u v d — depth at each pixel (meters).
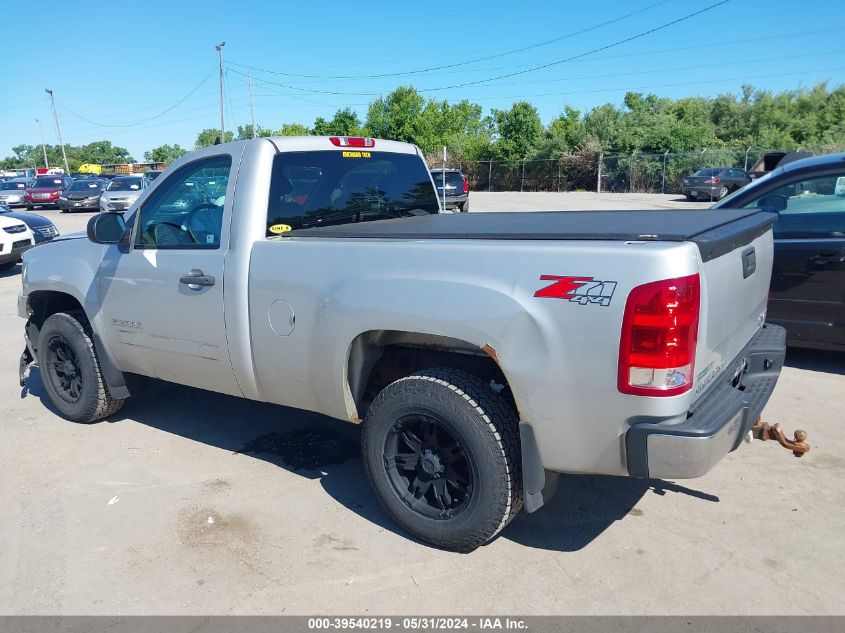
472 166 49.91
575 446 2.81
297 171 3.98
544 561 3.19
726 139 51.50
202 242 4.00
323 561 3.23
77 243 4.80
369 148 4.49
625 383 2.62
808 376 5.61
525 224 3.59
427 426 3.26
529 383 2.80
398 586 3.02
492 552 3.27
